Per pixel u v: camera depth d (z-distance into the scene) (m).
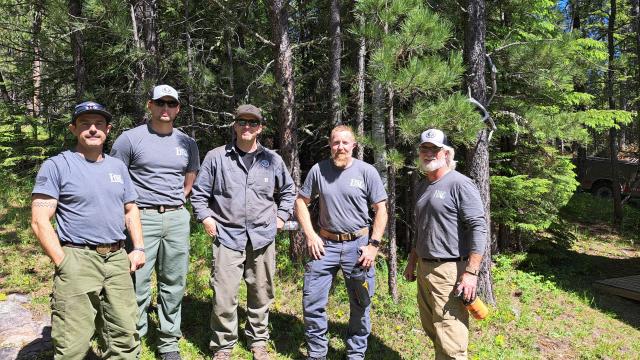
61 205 2.69
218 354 3.57
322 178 3.62
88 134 2.72
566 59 6.61
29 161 10.73
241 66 8.42
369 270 3.62
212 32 8.88
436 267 3.35
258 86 6.60
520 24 7.82
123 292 2.88
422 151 3.39
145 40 6.94
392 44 4.32
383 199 3.60
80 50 8.23
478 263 3.20
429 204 3.37
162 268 3.50
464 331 3.33
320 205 3.66
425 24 4.22
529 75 6.55
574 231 11.17
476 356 4.46
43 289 4.83
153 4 7.07
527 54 6.18
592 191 15.79
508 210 7.59
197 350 3.81
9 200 8.45
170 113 3.44
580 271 8.31
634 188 14.70
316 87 8.39
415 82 4.28
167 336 3.54
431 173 3.43
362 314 3.64
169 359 3.51
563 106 8.59
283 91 5.66
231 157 3.51
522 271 7.73
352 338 3.71
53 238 2.60
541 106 7.84
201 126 8.28
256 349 3.73
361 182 3.57
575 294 6.89
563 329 5.54
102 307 2.86
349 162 3.61
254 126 3.48
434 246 3.35
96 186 2.73
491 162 7.96
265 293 3.70
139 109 6.91
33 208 2.59
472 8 5.54
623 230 11.63
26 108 11.52
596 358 4.90
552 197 7.93
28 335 3.80
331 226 3.59
